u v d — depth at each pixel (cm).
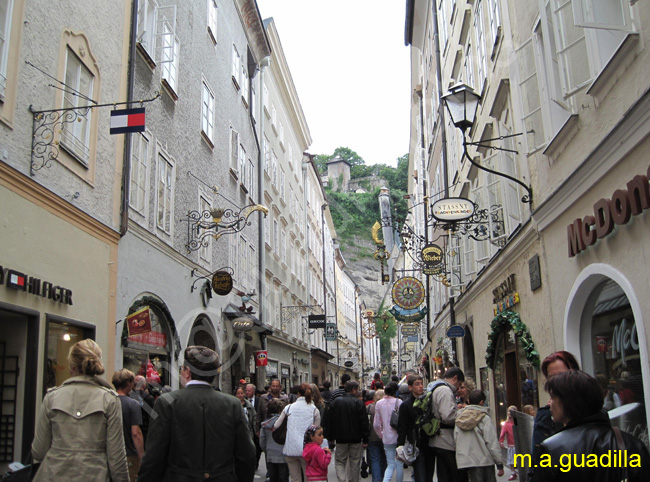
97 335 990
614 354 706
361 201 11575
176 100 1477
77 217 932
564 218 818
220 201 1845
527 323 1041
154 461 397
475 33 1462
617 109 627
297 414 812
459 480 699
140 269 1194
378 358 9644
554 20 756
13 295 748
